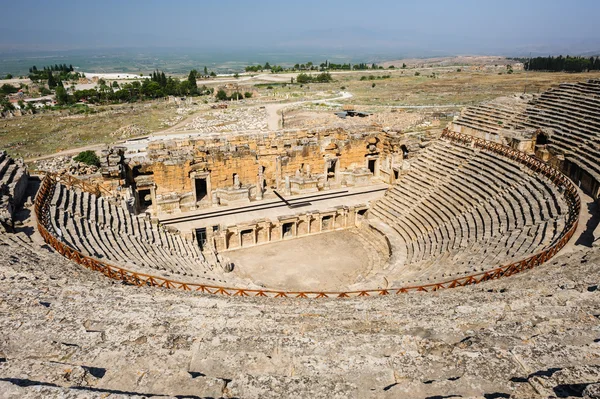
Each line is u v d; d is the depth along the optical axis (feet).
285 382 29.86
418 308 52.65
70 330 40.11
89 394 25.35
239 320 46.47
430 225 127.95
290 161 168.76
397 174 176.04
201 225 137.49
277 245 142.41
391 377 31.53
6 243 77.20
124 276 71.05
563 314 42.22
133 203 133.90
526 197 110.52
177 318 46.57
